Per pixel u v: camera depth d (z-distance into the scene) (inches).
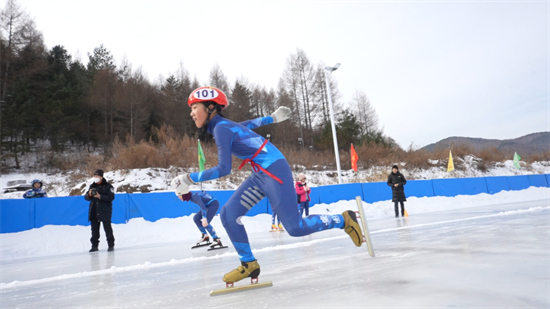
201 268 128.7
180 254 192.5
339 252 140.7
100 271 138.5
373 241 170.6
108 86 1290.6
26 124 1031.6
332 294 69.0
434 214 388.2
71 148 1189.7
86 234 313.0
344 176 935.7
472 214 321.7
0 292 106.0
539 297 56.9
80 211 332.5
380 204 541.3
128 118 1251.8
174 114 1395.2
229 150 80.4
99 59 1692.9
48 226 312.0
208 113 85.5
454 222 247.0
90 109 1232.2
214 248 215.2
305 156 1015.0
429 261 100.2
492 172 1101.1
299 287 79.0
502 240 134.8
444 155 1114.7
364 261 110.8
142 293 87.8
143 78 1551.4
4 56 1123.3
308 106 1582.2
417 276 80.2
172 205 380.8
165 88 1507.1
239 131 83.3
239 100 1536.7
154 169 661.3
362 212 86.6
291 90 1594.5
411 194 586.2
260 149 81.9
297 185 374.9
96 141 1234.6
